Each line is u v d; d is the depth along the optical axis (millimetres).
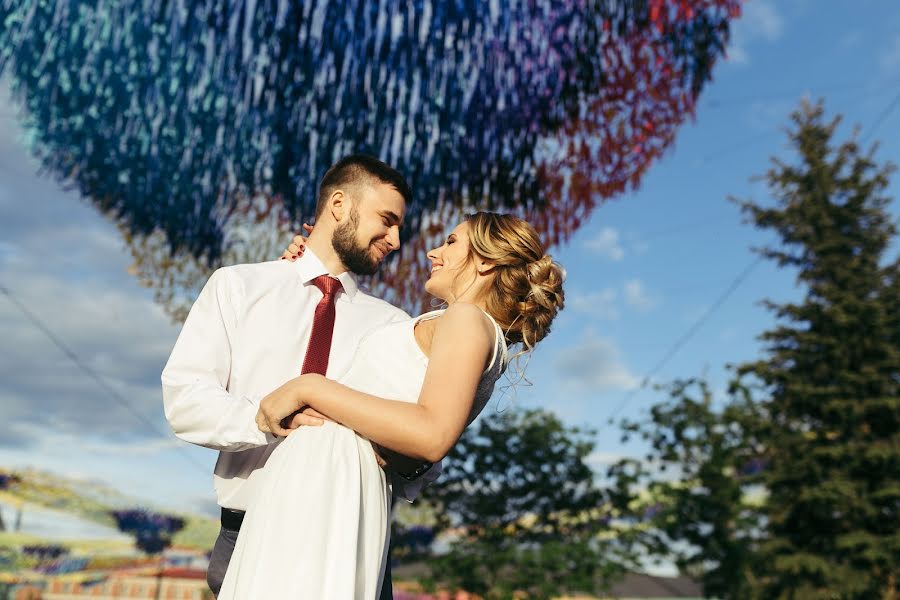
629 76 2711
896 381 13594
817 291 14461
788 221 14961
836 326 13945
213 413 1699
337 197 2061
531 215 2887
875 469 13156
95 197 2803
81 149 2602
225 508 1868
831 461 13281
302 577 1428
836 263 14633
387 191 2061
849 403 13219
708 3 2619
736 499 11773
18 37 2328
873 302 13914
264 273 2010
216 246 3000
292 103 2574
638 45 2682
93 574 16266
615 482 10570
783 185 15242
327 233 2061
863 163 15070
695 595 13664
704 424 11758
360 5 2447
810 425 13867
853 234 14844
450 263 1755
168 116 2564
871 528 13039
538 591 9414
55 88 2424
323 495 1486
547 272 1703
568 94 2697
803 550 12914
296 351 1951
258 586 1430
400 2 2455
